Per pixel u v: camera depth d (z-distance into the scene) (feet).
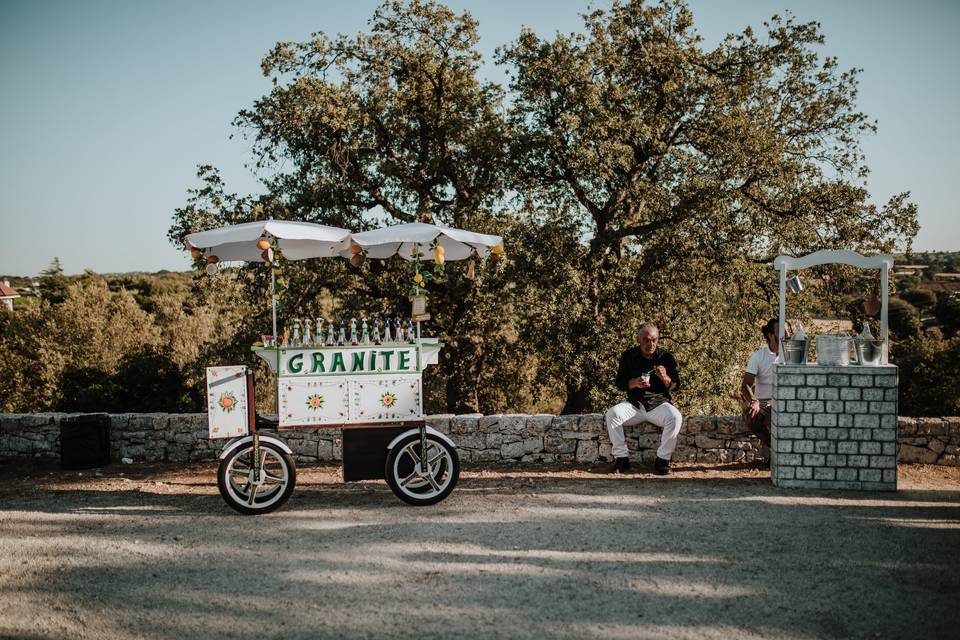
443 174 54.70
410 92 55.11
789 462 20.72
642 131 47.52
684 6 52.16
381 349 19.88
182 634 11.60
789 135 52.70
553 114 50.98
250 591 13.44
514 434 25.09
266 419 19.94
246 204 49.60
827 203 50.37
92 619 12.26
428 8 54.90
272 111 50.80
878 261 20.72
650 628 11.55
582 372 48.70
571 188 54.03
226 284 50.67
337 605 12.71
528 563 14.73
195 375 52.37
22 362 107.65
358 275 53.72
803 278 51.42
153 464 25.86
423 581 13.80
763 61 51.90
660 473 22.88
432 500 19.62
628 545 15.79
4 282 234.38
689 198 48.70
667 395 23.20
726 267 48.29
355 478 19.60
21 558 15.53
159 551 15.93
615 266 53.42
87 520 18.60
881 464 20.22
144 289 168.86
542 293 48.21
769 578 13.66
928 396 97.19
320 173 51.34
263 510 19.10
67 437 24.84
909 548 15.26
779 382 20.70
